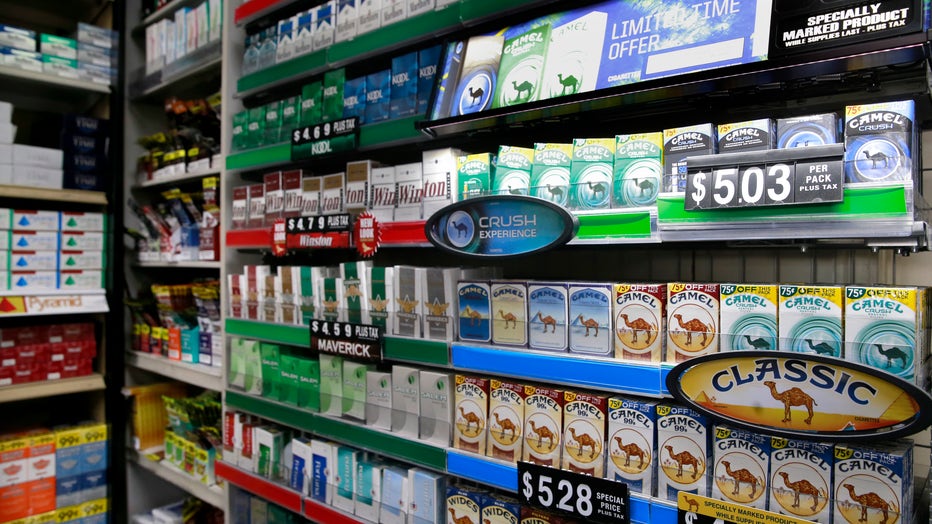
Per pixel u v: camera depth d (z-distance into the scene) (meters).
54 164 2.89
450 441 1.67
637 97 1.38
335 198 2.08
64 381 2.90
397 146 2.18
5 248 2.71
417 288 1.75
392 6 1.92
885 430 1.02
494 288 1.58
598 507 1.35
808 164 1.07
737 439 1.22
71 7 3.27
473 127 1.70
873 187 1.02
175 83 3.04
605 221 1.35
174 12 3.12
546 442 1.47
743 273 1.72
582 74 1.47
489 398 1.59
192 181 3.05
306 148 2.13
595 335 1.41
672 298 1.30
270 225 2.35
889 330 1.06
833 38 1.13
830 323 1.12
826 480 1.13
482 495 1.60
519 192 1.51
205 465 2.68
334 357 2.01
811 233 1.07
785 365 1.11
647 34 1.40
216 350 2.70
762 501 1.19
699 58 1.29
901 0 1.06
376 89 1.99
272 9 2.41
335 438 1.94
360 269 1.91
